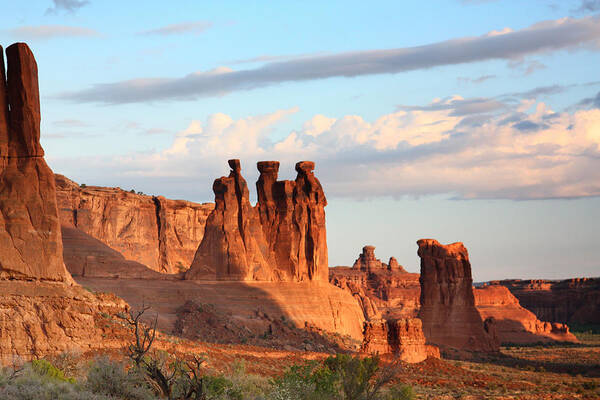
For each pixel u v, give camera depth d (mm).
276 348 97000
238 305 108938
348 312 122250
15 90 55562
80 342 53219
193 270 111938
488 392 81438
